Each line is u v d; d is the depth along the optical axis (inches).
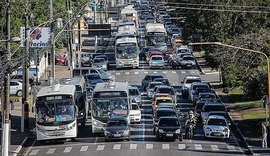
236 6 5871.1
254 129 4008.4
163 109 3946.9
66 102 3595.0
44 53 5900.6
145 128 3991.1
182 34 7485.2
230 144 3609.7
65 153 3329.2
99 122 3718.0
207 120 3786.9
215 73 6358.3
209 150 3400.6
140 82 5836.6
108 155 3223.4
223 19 5954.7
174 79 6038.4
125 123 3646.7
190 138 3727.9
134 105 4153.5
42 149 3481.8
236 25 5935.0
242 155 3289.9
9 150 3351.4
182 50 7057.1
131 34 6752.0
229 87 5403.5
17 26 4719.5
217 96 5216.5
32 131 3900.1
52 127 3565.5
